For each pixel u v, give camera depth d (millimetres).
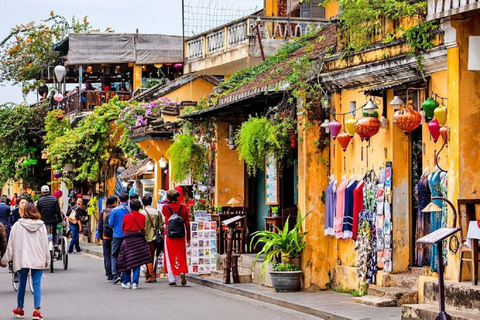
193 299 16953
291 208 18625
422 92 14125
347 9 15820
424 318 12023
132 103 34656
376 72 15109
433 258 13672
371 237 15453
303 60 17484
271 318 14125
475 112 12867
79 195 38250
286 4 28500
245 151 18422
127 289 18938
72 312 15234
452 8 12352
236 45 26266
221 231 22078
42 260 14258
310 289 16875
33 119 45844
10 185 60906
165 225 19781
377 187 15328
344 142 16094
